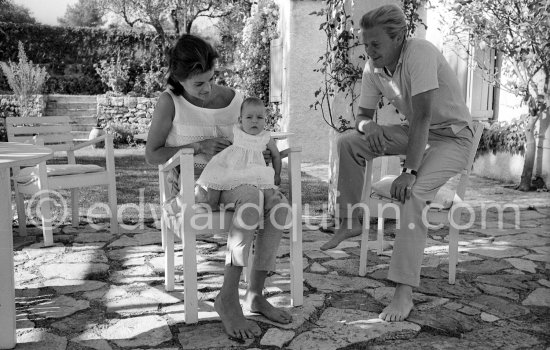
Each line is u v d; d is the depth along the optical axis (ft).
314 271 12.75
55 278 12.09
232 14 48.91
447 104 10.59
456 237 11.81
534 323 9.87
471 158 11.28
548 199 21.89
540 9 21.56
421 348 8.83
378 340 9.12
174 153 10.14
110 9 51.01
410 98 10.50
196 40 9.52
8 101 44.78
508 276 12.50
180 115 10.35
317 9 33.19
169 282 11.33
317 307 10.53
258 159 9.80
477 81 27.09
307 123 34.30
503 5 22.85
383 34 9.93
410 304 10.20
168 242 11.19
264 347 8.84
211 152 9.98
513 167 25.91
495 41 23.41
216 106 10.71
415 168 9.97
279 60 36.04
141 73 54.65
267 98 38.83
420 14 24.93
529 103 23.30
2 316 8.59
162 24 56.70
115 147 40.68
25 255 13.79
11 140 15.98
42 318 9.95
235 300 9.34
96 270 12.64
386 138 11.51
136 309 10.39
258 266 9.77
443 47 29.09
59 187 14.78
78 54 55.83
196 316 9.70
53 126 16.62
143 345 8.89
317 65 33.81
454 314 10.24
